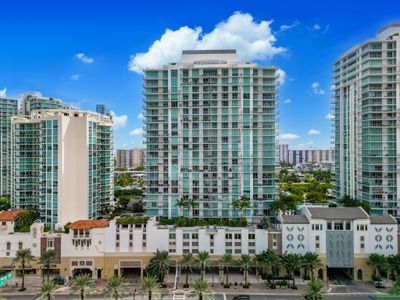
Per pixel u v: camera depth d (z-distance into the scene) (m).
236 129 149.12
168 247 105.19
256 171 148.88
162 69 149.75
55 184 142.25
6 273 101.69
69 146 143.75
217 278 102.19
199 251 104.75
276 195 149.88
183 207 148.25
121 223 107.12
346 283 98.69
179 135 149.75
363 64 154.38
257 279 101.38
